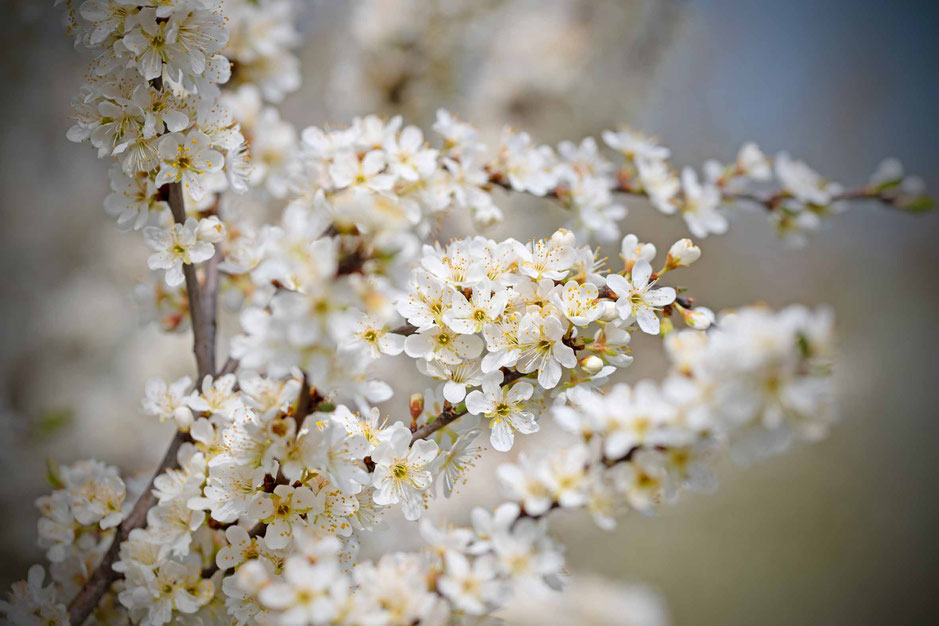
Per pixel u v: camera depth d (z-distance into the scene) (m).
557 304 0.40
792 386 0.36
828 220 0.49
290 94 0.83
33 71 0.75
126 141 0.41
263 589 0.37
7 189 0.78
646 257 0.41
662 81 0.78
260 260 0.44
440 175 0.45
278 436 0.39
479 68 0.71
